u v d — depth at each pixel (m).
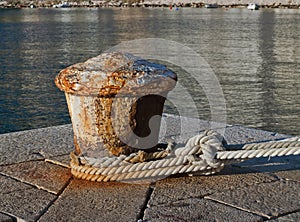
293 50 41.00
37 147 4.83
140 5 166.00
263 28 64.12
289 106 22.38
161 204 3.40
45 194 3.65
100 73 3.68
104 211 3.32
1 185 3.83
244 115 21.03
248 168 4.15
